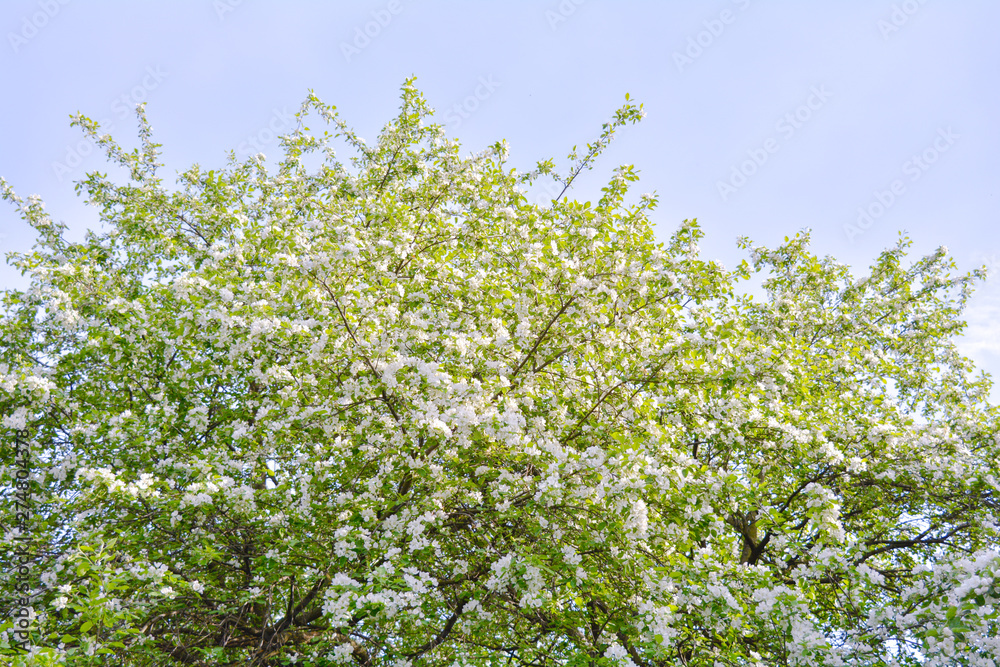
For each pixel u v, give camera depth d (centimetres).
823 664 546
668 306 855
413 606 597
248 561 783
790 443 841
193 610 727
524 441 688
